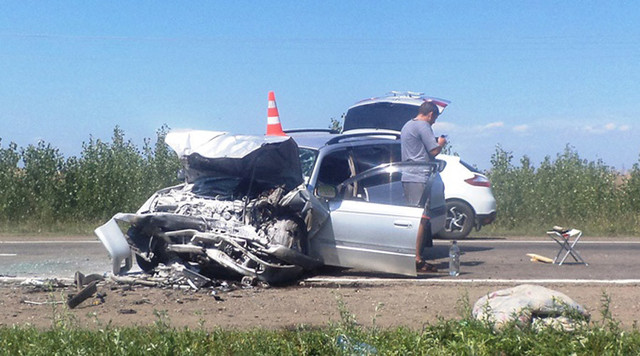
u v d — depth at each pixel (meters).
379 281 9.87
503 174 19.62
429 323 7.21
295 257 9.49
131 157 19.55
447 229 15.64
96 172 18.73
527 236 17.16
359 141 11.27
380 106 15.79
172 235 9.58
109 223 9.58
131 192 18.83
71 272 10.95
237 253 9.48
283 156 9.75
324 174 10.59
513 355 5.89
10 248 13.85
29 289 9.12
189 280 9.16
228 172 9.99
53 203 18.33
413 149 11.01
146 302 8.38
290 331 6.69
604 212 19.12
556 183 19.55
